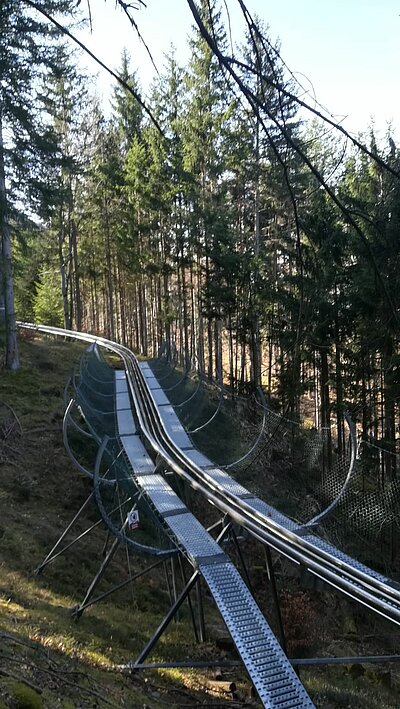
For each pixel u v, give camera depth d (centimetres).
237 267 2661
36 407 2219
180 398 2156
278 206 2959
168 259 3800
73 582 1281
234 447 1566
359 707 969
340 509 1280
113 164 3891
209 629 1212
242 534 1209
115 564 1470
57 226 3956
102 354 3450
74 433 2066
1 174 2164
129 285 4828
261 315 2684
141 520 1505
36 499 1680
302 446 1393
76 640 884
